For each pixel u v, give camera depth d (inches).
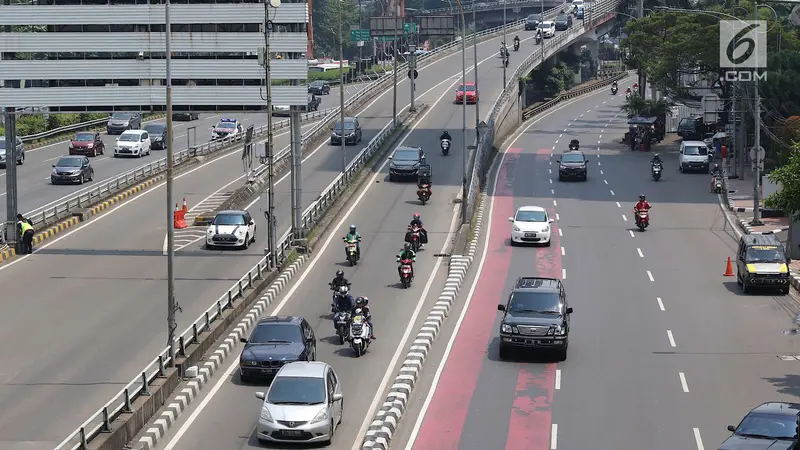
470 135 4237.2
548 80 6702.8
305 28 2294.5
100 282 2079.2
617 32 7731.3
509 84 4916.3
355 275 2206.0
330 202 2883.9
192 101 2305.6
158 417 1290.6
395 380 1450.5
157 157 3843.5
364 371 1541.6
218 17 2274.9
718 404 1376.7
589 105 6240.2
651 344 1699.1
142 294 1977.1
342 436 1254.3
